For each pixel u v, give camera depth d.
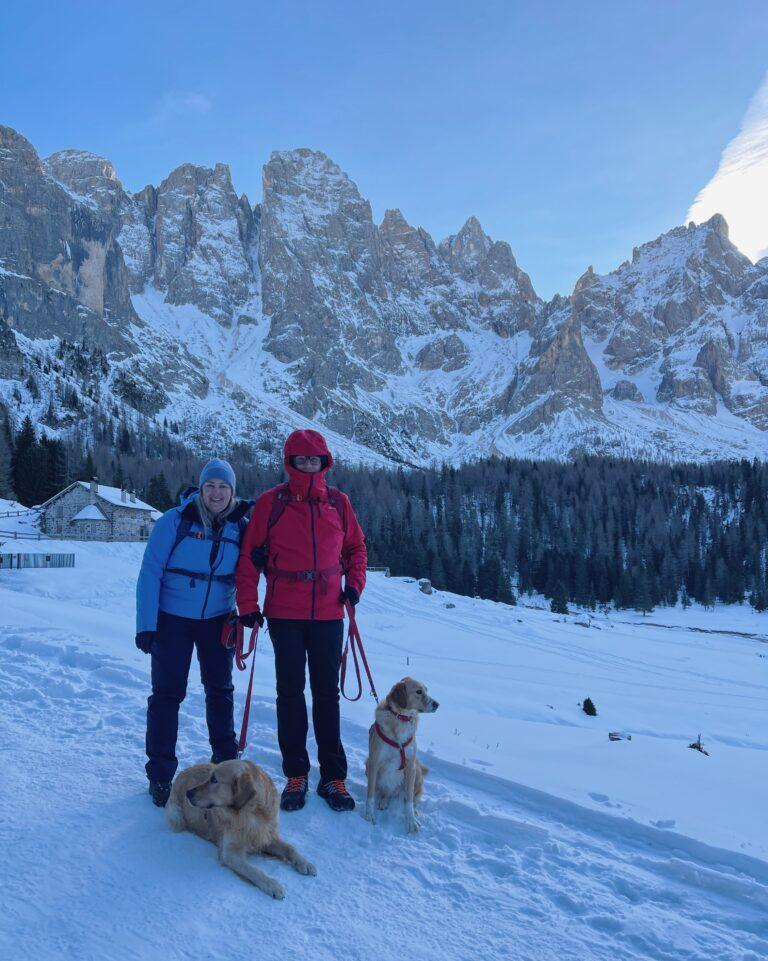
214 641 4.97
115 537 57.22
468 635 37.50
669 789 5.93
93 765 5.16
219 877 3.67
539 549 119.94
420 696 4.70
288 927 3.30
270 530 5.00
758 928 3.67
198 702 7.45
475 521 131.38
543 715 16.97
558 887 3.93
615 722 18.02
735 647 49.16
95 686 7.80
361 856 4.16
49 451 86.06
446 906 3.67
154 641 4.78
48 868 3.56
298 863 3.87
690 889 4.07
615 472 172.75
